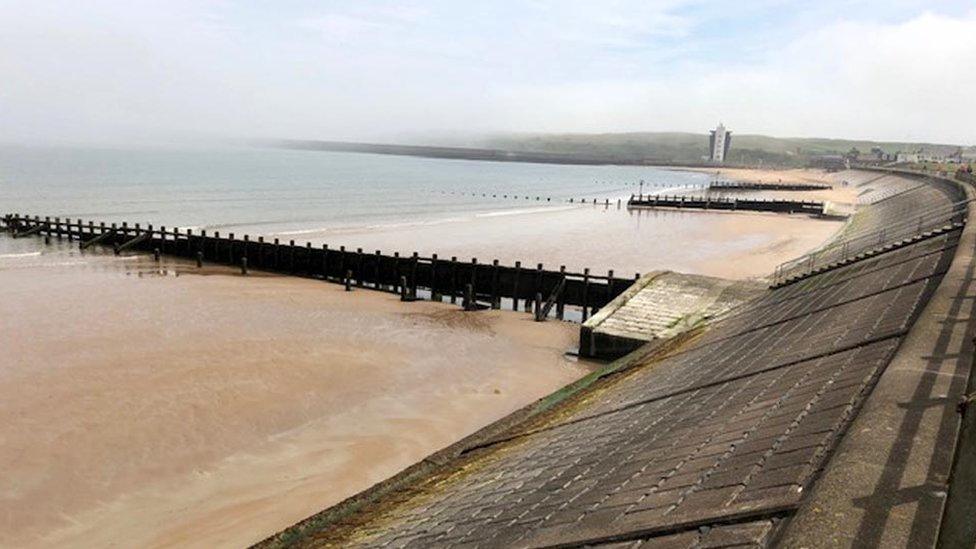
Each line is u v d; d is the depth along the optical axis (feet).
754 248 172.96
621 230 216.74
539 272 107.14
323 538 33.60
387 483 41.86
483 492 32.48
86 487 45.78
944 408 20.24
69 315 91.35
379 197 343.67
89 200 267.18
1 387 62.18
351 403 63.36
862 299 52.85
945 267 50.19
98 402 59.62
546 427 45.50
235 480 47.93
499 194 411.75
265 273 135.03
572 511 24.18
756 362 43.60
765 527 16.20
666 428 33.24
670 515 19.62
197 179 399.85
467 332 92.32
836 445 20.42
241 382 66.33
